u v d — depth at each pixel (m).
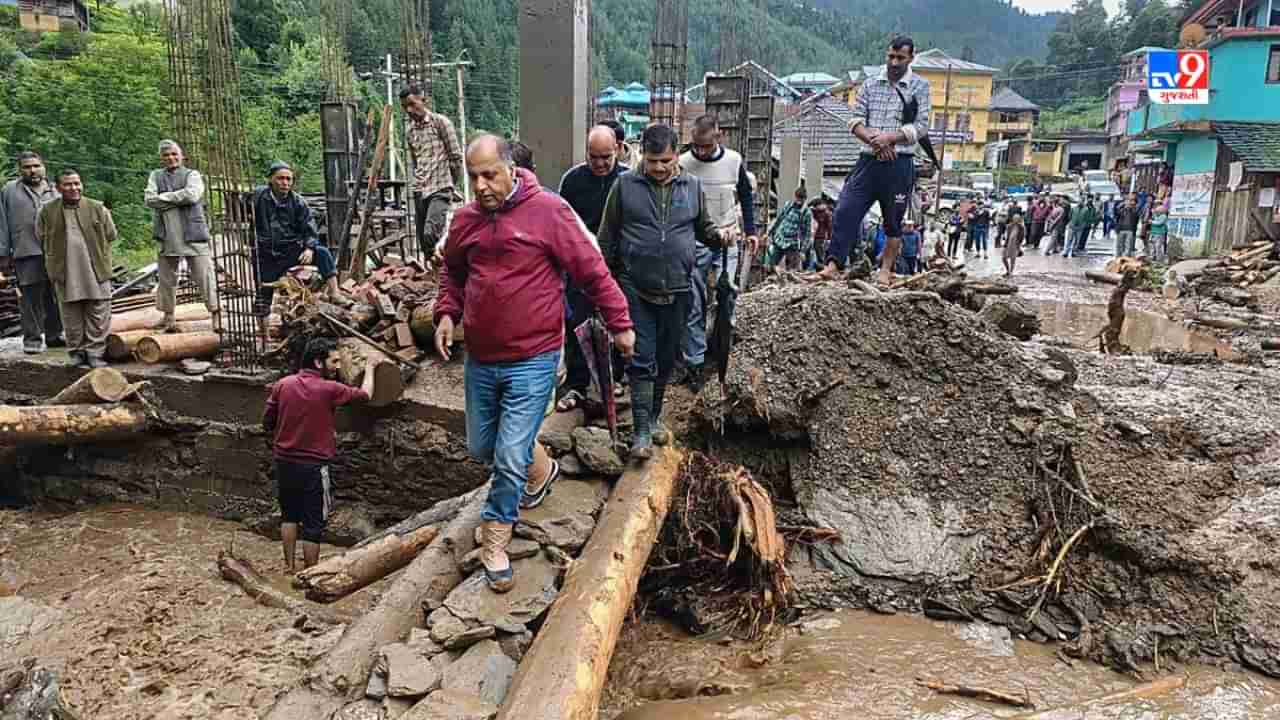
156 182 8.02
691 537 5.01
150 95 24.17
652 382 4.98
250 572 6.15
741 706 3.71
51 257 7.63
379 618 3.86
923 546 4.77
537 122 7.13
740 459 5.57
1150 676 3.91
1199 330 11.81
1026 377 5.28
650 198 4.65
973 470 4.98
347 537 6.86
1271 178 20.92
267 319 7.72
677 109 11.66
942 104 68.00
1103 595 4.36
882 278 7.23
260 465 7.44
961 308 5.69
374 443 6.93
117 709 4.49
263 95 32.16
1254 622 4.04
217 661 4.94
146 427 7.59
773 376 5.52
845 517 4.98
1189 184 24.38
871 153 6.98
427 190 8.26
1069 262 25.36
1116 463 4.93
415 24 9.48
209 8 7.20
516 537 4.25
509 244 3.75
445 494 6.81
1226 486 4.81
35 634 5.34
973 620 4.44
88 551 6.91
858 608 4.60
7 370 8.10
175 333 7.99
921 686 3.83
